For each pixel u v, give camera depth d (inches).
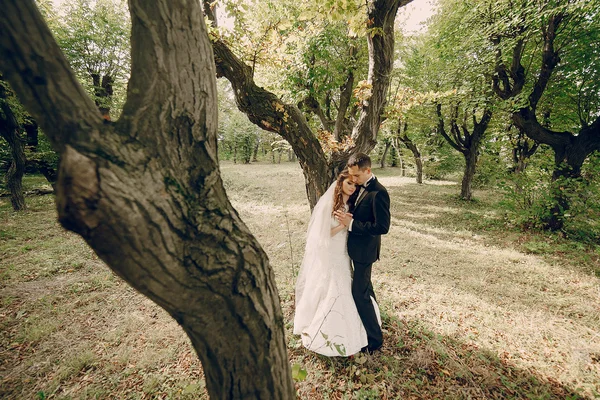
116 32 462.9
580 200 234.5
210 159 34.7
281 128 117.4
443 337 113.0
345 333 100.0
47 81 23.9
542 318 128.5
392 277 167.6
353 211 102.1
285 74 254.7
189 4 31.7
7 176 325.1
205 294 33.7
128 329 121.4
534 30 241.9
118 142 26.5
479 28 287.7
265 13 124.8
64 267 181.6
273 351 42.5
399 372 95.3
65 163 23.2
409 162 699.4
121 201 24.9
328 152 137.4
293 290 148.4
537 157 281.9
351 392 88.4
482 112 389.1
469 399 85.4
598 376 94.0
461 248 221.3
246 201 401.7
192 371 97.7
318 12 114.3
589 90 264.2
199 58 32.9
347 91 322.0
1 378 97.1
